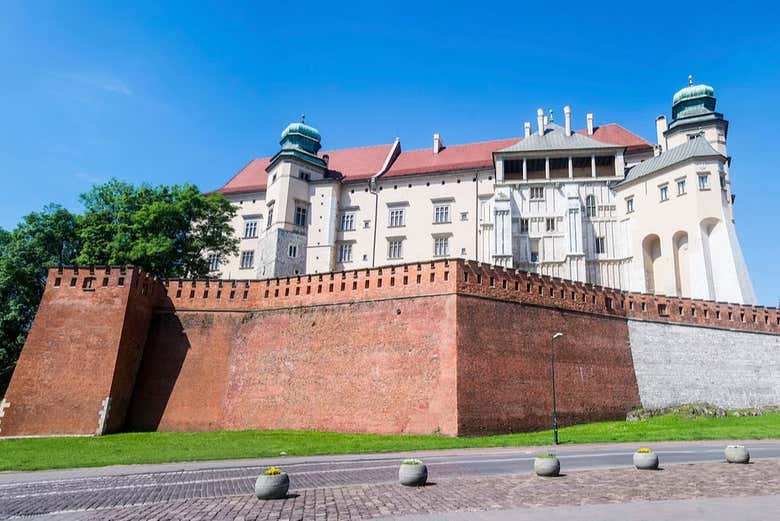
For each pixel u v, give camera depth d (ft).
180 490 67.51
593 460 89.35
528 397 138.21
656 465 78.13
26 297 195.72
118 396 144.05
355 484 68.80
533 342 144.36
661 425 139.85
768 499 56.80
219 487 69.15
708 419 147.74
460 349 131.64
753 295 194.80
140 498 62.75
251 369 152.66
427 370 132.57
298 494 62.03
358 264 263.90
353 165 291.58
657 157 229.66
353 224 270.67
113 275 153.17
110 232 199.52
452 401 126.72
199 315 161.17
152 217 192.95
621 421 148.56
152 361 156.25
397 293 143.84
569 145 245.86
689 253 205.57
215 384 152.87
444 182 263.29
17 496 65.62
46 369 143.54
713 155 207.41
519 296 146.72
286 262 259.60
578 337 153.07
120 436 132.46
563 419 142.20
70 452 108.99
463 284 138.31
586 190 236.84
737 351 175.11
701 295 197.57
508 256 227.20
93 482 75.51
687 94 252.21
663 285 212.43
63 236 205.05
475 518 48.37
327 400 141.38
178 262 205.57
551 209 236.84
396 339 139.13
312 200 273.33
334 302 151.02
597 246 229.86
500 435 128.67
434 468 81.25
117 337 146.00
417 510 52.39
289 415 143.64
